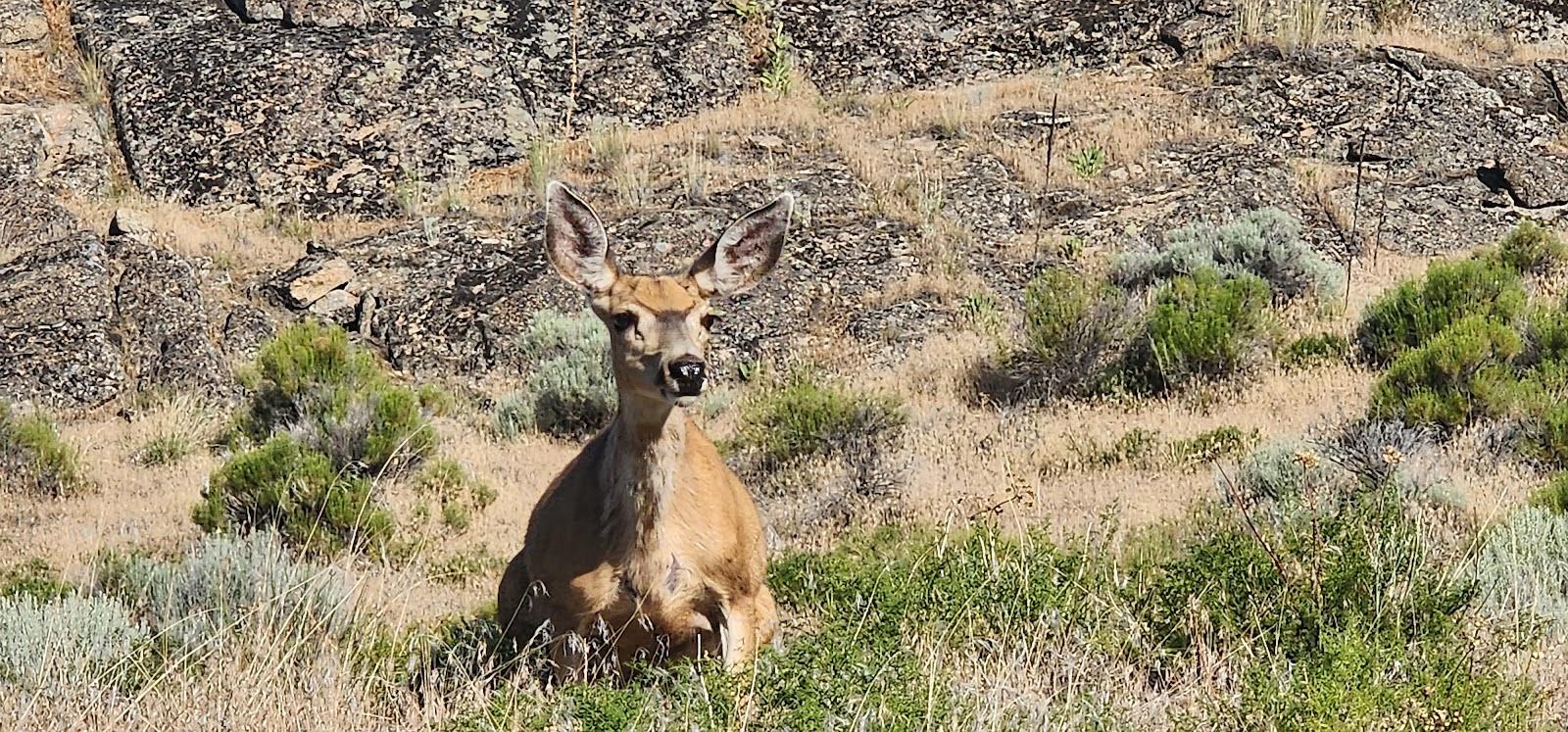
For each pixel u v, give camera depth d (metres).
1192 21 30.22
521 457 18.11
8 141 26.22
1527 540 9.13
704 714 6.06
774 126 28.03
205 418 20.45
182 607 10.30
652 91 29.31
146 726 6.76
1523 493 12.22
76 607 9.12
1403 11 30.66
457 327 22.56
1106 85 29.11
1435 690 6.22
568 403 19.42
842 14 31.27
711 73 29.84
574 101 28.95
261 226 25.66
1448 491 11.73
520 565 8.02
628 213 24.98
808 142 27.34
